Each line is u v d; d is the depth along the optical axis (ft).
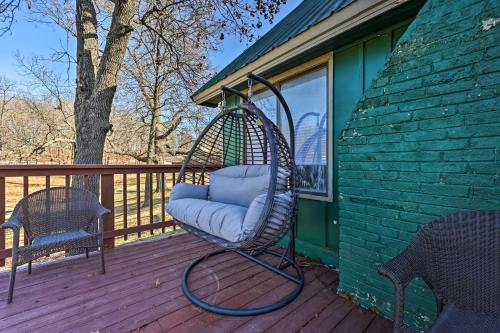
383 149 5.64
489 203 4.22
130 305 6.05
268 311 5.75
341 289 6.55
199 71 22.72
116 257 9.07
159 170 11.89
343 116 8.41
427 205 4.95
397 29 7.01
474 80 4.38
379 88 5.71
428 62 4.93
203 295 6.45
